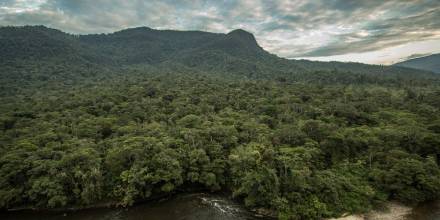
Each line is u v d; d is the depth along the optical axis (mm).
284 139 61281
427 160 50719
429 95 111125
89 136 66312
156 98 105750
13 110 87250
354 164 53531
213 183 52000
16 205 48812
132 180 48094
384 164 52125
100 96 101500
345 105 86625
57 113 82812
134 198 49906
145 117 83500
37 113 85750
